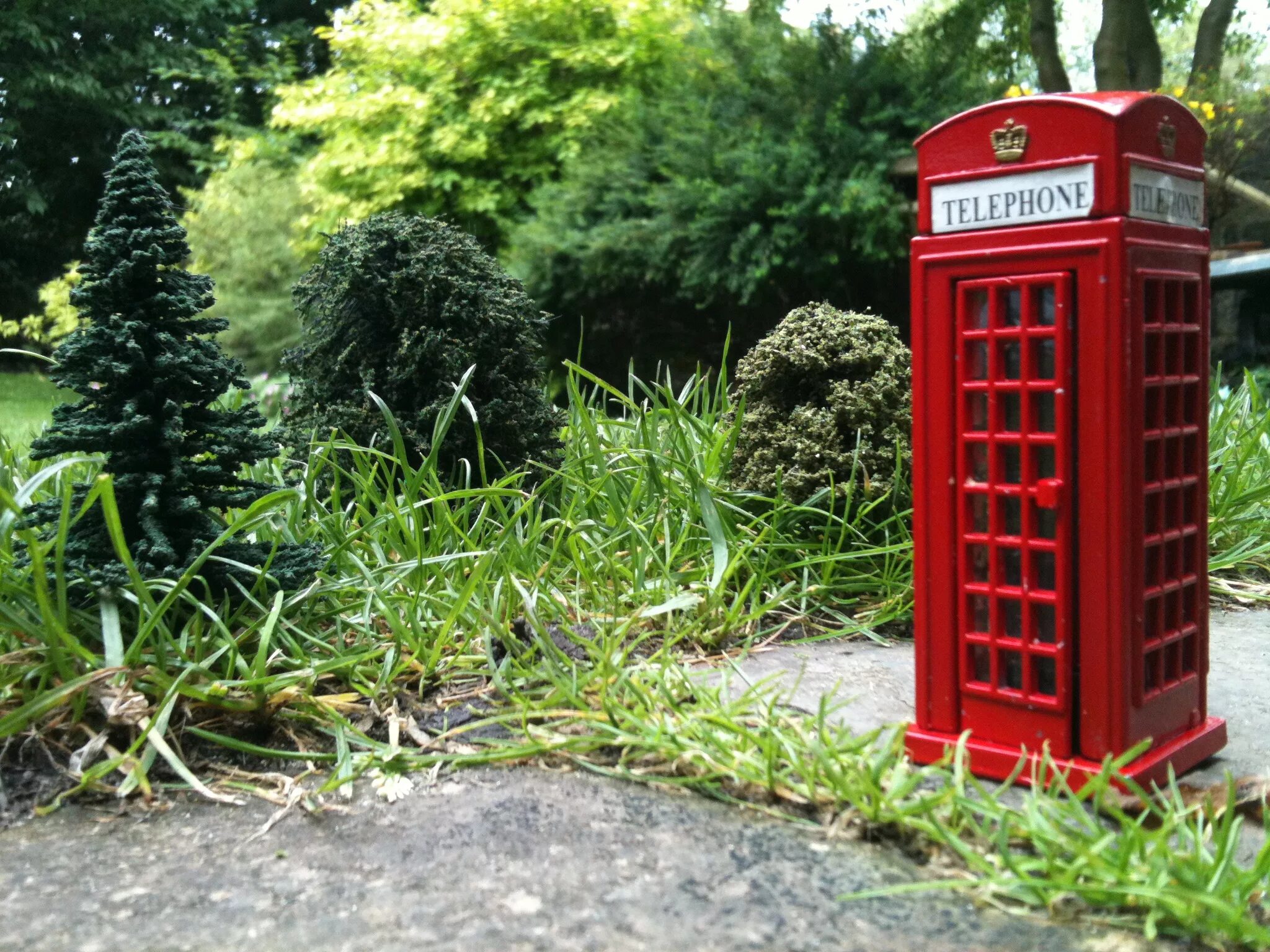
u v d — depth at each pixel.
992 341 2.31
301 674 2.59
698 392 4.80
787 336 4.00
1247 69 11.67
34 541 2.37
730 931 1.79
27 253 23.78
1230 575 4.34
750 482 3.94
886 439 3.87
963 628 2.40
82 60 22.41
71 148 23.52
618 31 14.02
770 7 12.62
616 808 2.25
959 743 2.23
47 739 2.48
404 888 1.95
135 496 2.81
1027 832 1.97
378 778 2.41
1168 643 2.40
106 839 2.16
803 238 10.53
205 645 2.71
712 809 2.24
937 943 1.75
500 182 13.86
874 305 11.29
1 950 1.76
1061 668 2.27
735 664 2.92
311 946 1.76
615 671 2.69
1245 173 11.78
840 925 1.80
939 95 11.30
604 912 1.85
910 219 10.73
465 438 3.93
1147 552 2.34
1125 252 2.16
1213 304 10.16
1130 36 12.21
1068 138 2.18
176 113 23.30
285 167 16.02
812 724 2.44
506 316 4.04
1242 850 2.06
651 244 11.30
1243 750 2.56
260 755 2.53
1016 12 13.49
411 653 2.92
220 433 2.88
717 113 11.82
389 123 14.20
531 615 2.80
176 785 2.40
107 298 2.78
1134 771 2.21
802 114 11.26
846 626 3.50
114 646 2.43
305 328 4.22
